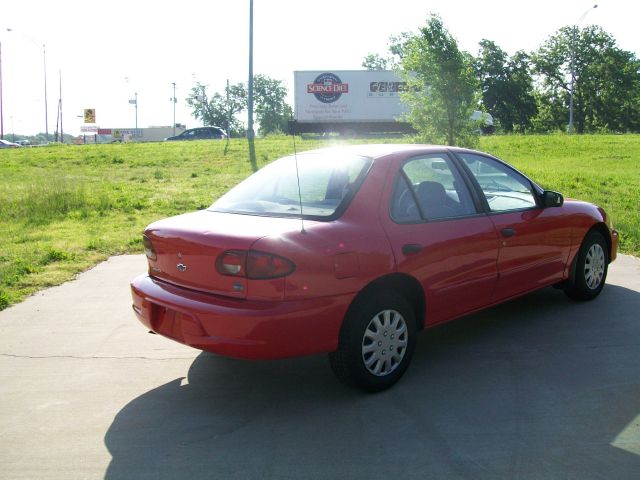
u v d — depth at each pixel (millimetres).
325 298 3707
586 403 3873
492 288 4836
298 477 3115
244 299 3672
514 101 78812
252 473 3160
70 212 12383
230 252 3682
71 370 4594
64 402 4059
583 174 18219
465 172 4871
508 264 4938
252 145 24875
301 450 3381
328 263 3709
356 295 3844
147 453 3389
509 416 3721
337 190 4172
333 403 3969
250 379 4398
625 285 6641
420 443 3428
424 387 4168
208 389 4238
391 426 3633
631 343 4902
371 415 3779
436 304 4395
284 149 28141
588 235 5906
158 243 4180
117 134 71938
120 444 3496
